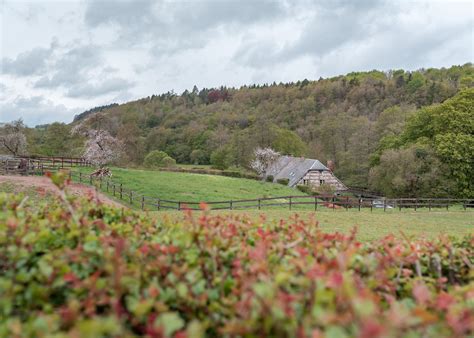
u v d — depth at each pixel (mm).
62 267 2535
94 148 42719
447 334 2008
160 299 2418
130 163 52656
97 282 2344
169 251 2992
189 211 3844
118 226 3834
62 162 37031
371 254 3779
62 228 3473
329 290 2285
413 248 3949
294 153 61062
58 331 2039
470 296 2641
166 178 37281
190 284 2619
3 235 2852
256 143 60062
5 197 4160
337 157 58969
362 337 1537
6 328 1983
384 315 2164
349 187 52156
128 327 2324
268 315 1977
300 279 2324
